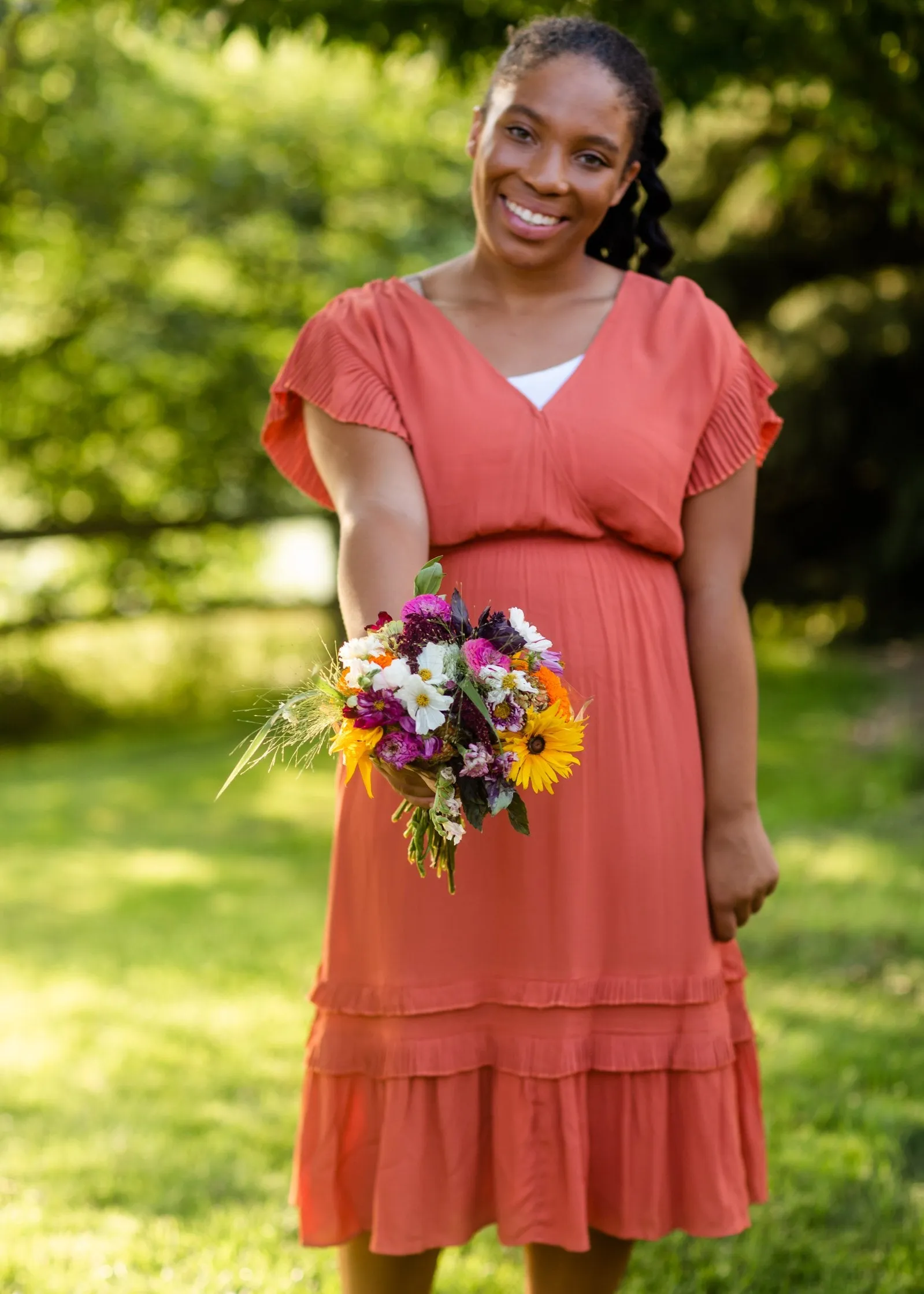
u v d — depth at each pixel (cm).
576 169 221
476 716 184
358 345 225
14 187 1200
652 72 233
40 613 1517
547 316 228
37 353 1398
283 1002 512
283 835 879
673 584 232
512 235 222
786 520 1533
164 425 1466
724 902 231
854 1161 339
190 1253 307
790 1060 407
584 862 217
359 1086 223
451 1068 217
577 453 218
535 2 434
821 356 1397
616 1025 220
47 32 1138
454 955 218
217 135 1356
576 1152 216
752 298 1439
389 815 219
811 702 1227
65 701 1505
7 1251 306
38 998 530
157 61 1301
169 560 1555
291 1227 320
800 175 584
